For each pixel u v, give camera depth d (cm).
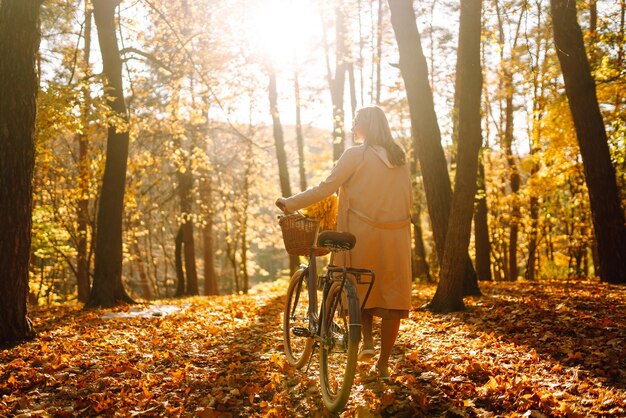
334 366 454
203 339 724
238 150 2694
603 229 1227
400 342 635
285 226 444
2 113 696
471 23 876
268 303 1148
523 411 391
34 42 714
